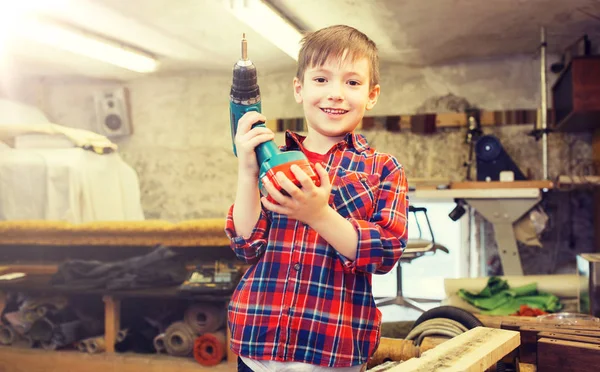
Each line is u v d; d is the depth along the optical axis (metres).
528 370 1.60
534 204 3.79
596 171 4.62
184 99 5.78
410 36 4.47
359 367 0.93
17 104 3.38
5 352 3.01
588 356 1.40
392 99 5.31
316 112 0.95
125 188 3.38
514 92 5.06
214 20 4.20
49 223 3.05
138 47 4.88
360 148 0.99
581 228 4.81
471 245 5.02
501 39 4.58
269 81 5.54
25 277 3.19
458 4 3.80
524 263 4.87
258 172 0.90
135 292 2.88
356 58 0.93
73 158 3.12
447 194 3.89
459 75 5.18
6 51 4.85
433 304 4.22
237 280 2.90
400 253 0.89
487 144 4.48
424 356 1.03
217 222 2.98
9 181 3.08
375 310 0.95
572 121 4.21
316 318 0.90
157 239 3.05
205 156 5.76
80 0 3.81
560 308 2.93
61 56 5.03
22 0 3.76
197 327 2.87
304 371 0.89
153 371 2.79
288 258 0.93
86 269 3.07
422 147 5.20
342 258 0.86
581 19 4.10
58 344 2.99
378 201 0.95
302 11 3.98
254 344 0.91
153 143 5.84
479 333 1.21
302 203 0.77
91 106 5.87
